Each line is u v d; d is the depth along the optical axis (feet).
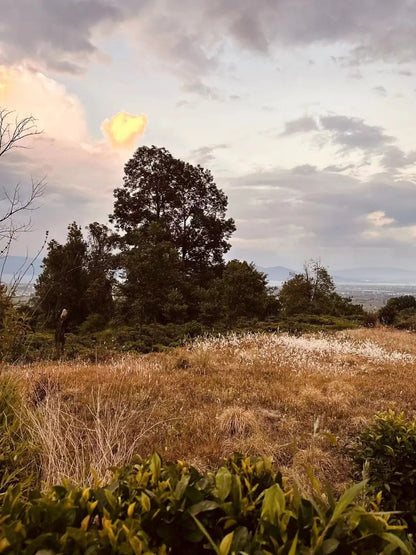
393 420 13.75
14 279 17.66
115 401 22.40
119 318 77.82
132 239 85.25
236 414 20.51
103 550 4.25
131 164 124.06
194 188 127.75
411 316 95.61
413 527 11.07
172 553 4.74
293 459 15.66
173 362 35.40
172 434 19.01
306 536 4.60
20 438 12.73
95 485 5.79
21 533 4.42
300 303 97.91
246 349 43.55
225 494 5.13
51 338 43.45
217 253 126.72
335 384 29.37
